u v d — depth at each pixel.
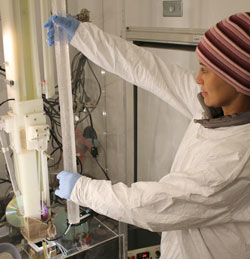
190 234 1.12
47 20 1.13
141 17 1.89
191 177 0.96
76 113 1.58
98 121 1.66
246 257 1.09
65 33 1.10
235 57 0.92
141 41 1.81
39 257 1.41
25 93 1.23
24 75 1.21
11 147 1.33
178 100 1.32
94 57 1.25
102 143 1.70
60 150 1.51
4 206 1.57
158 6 1.79
